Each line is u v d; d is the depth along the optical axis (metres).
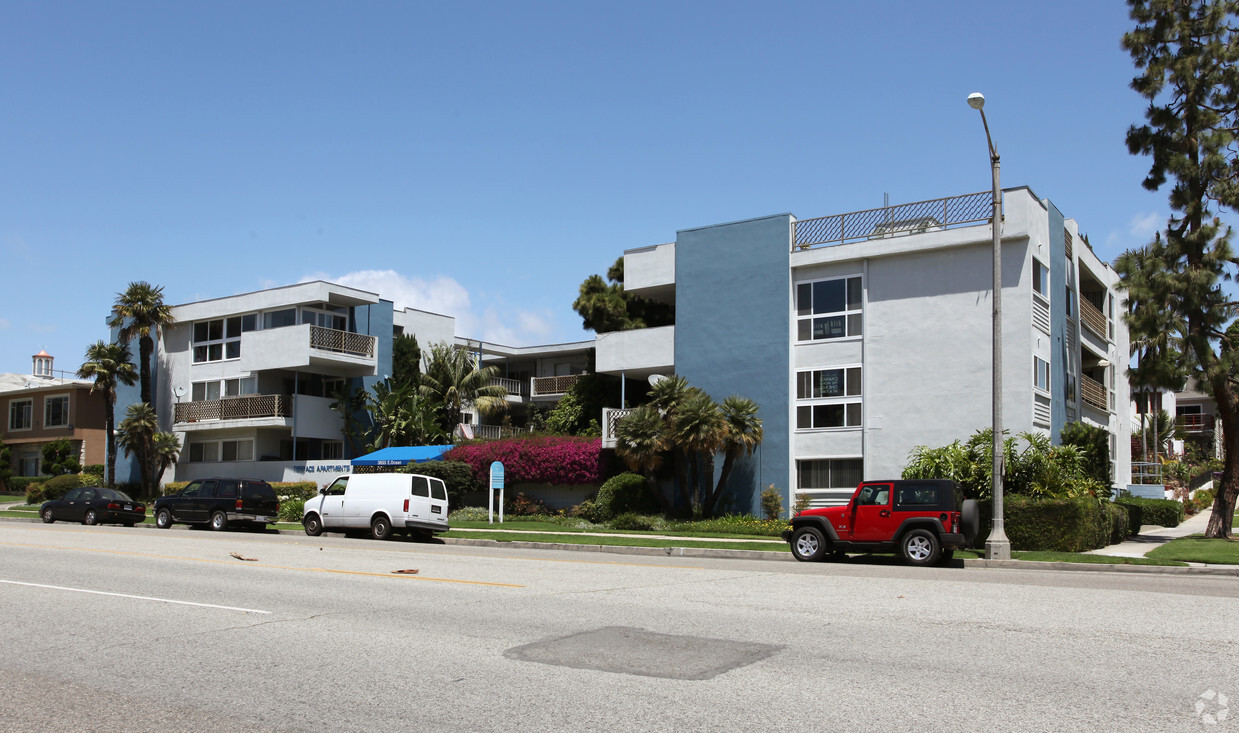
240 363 42.94
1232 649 8.59
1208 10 26.69
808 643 8.92
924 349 28.98
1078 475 24.23
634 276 35.34
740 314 32.09
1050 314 29.67
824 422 30.50
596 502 32.69
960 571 16.89
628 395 39.03
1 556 17.97
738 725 6.16
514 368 53.62
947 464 24.61
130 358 48.16
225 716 6.50
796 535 19.59
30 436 54.22
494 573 15.25
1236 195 25.61
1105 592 12.82
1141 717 6.33
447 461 36.59
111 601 11.82
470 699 6.86
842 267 30.69
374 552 19.59
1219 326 27.02
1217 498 26.62
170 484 43.53
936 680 7.38
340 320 43.53
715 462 31.98
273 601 11.82
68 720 6.44
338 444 43.84
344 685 7.32
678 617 10.50
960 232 28.44
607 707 6.61
